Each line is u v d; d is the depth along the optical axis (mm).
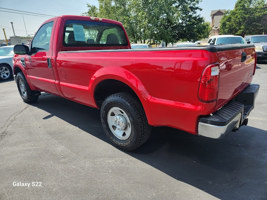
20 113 4234
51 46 3359
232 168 2252
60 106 4680
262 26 35219
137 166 2330
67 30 3383
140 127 2367
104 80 2596
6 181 2104
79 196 1879
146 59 2045
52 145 2848
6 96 5848
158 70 1966
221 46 1824
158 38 20547
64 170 2271
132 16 19625
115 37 4273
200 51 1691
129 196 1867
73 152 2654
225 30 38688
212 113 1884
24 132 3289
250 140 2857
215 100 1761
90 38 3775
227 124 1791
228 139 2904
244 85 2621
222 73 1833
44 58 3518
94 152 2650
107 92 2941
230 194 1867
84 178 2129
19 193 1930
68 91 3238
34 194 1914
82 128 3428
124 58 2250
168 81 1916
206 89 1693
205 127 1806
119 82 2555
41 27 3719
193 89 1766
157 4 18781
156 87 2031
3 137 3115
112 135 2736
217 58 1703
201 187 1968
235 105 2146
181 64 1797
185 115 1885
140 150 2684
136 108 2338
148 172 2217
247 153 2541
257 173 2154
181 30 23562
